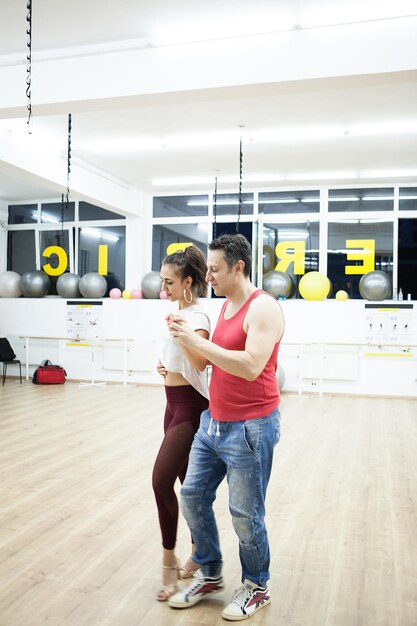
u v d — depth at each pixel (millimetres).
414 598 2295
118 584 2383
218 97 4516
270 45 4180
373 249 9008
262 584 2164
